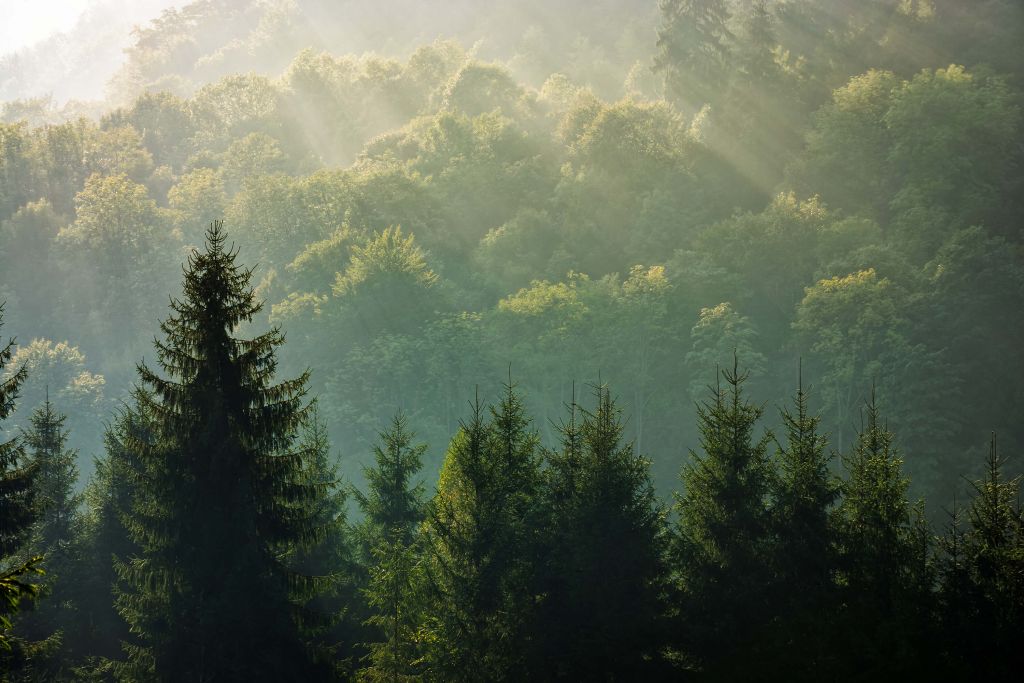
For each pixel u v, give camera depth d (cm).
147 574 4725
